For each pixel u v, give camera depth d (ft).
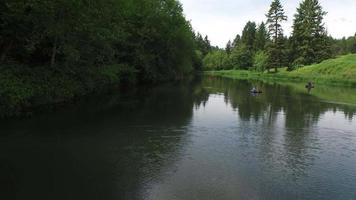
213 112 86.63
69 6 79.82
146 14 175.83
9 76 72.90
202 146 54.34
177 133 62.03
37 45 90.12
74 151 49.14
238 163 46.96
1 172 40.29
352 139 63.05
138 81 171.63
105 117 73.72
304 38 318.45
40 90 78.23
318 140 61.36
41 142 52.39
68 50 89.97
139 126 66.54
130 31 160.15
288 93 145.28
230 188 38.45
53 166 42.88
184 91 141.59
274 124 73.87
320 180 42.14
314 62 314.96
